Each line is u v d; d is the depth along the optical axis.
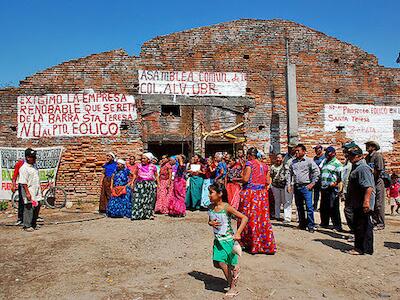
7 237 9.27
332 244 8.62
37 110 15.84
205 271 6.74
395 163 17.59
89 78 16.11
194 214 12.45
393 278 6.57
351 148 8.03
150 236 9.18
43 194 14.84
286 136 16.98
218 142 16.67
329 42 17.69
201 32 16.91
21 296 5.74
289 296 5.74
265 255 7.73
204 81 16.72
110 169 13.04
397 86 18.02
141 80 16.33
